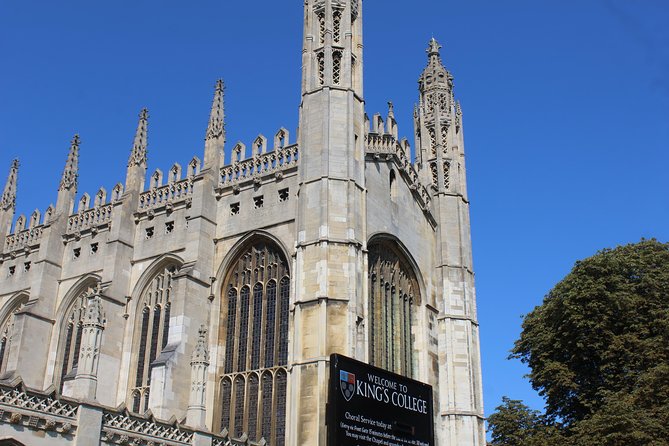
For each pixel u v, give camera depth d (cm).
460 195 6575
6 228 6919
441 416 5762
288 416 4397
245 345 5072
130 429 3027
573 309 5350
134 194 5947
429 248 6206
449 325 6006
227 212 5456
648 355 4847
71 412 2770
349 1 5444
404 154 6009
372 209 5350
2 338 6431
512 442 5381
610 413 4509
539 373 5484
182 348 4850
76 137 6712
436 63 7031
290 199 5169
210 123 5750
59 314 6031
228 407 4947
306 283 4616
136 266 5747
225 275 5319
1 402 2534
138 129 6184
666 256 5638
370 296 5297
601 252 5781
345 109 5075
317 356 4369
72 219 6419
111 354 5391
